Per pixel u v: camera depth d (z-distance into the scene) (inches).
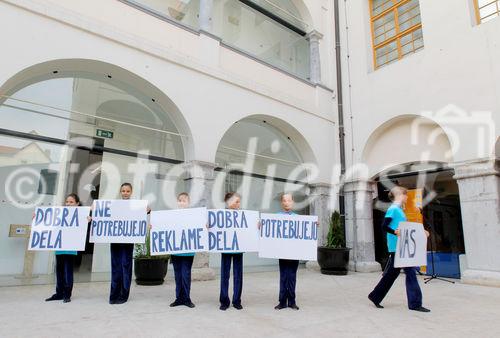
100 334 132.9
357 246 376.5
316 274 340.5
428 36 344.5
